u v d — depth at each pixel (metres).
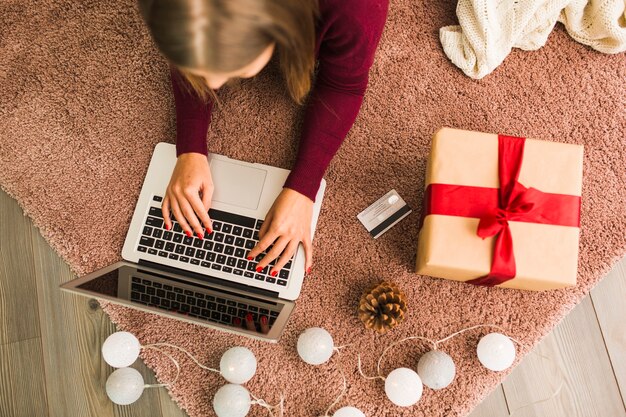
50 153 1.14
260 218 1.03
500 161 0.93
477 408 1.07
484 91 1.14
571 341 1.09
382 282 1.03
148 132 1.14
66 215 1.12
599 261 1.10
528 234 0.92
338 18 0.76
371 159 1.12
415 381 0.98
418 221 1.10
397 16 1.16
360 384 1.06
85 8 1.17
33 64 1.16
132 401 1.01
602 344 1.09
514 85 1.14
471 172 0.93
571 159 0.93
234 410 0.97
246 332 0.84
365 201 1.10
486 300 1.08
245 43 0.58
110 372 1.09
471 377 1.06
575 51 1.15
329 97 0.98
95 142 1.14
